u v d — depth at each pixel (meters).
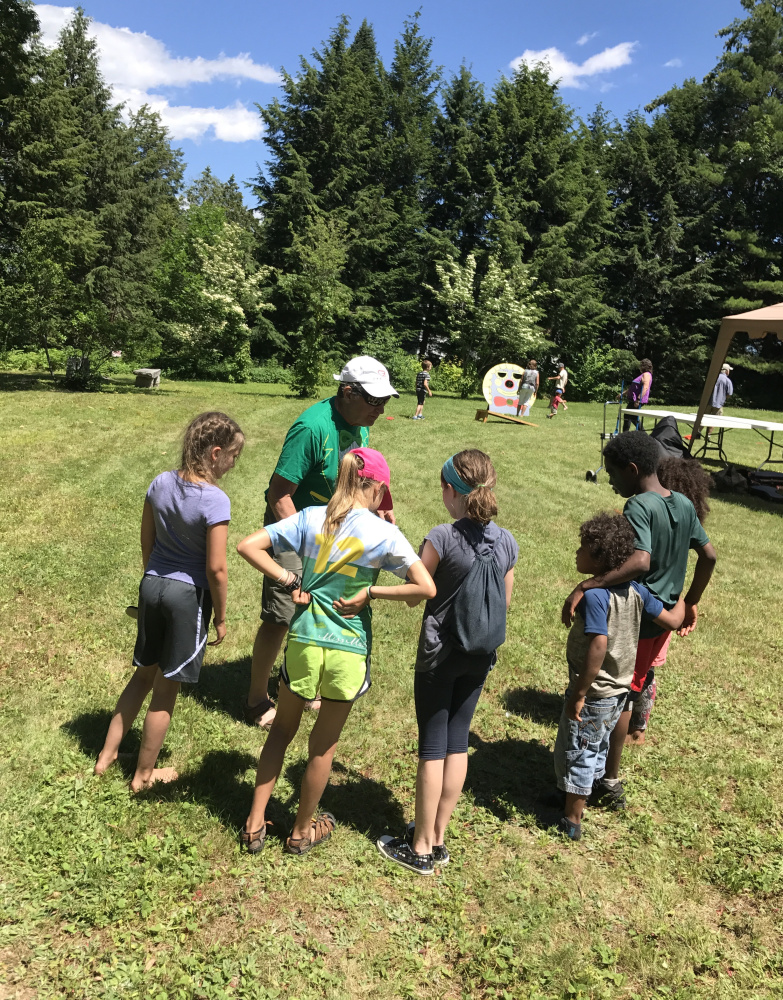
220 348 27.59
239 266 27.50
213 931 2.49
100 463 9.61
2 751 3.30
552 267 30.28
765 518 9.59
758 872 2.98
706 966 2.53
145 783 3.15
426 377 17.34
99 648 4.46
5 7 20.67
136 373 20.58
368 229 34.44
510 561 2.87
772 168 30.95
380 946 2.50
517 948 2.55
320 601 2.64
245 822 3.00
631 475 3.48
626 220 34.62
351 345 35.84
